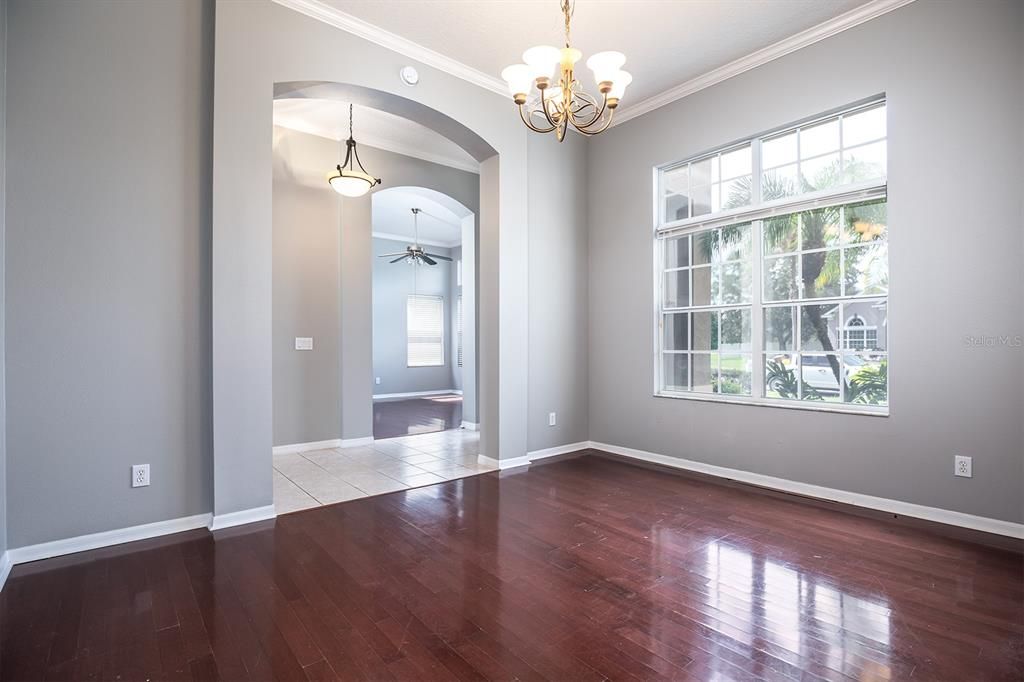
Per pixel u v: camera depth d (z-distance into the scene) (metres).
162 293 2.95
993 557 2.62
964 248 3.01
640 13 3.39
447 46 3.80
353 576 2.45
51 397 2.63
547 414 4.96
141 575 2.45
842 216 3.63
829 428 3.59
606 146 5.13
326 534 2.98
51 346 2.63
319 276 5.30
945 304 3.08
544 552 2.73
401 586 2.35
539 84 2.38
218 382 3.01
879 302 3.45
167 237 2.96
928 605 2.16
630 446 4.93
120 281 2.82
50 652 1.84
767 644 1.89
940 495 3.10
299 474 4.31
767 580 2.40
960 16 3.02
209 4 3.09
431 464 4.67
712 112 4.25
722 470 4.21
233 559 2.63
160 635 1.95
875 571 2.48
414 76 3.80
